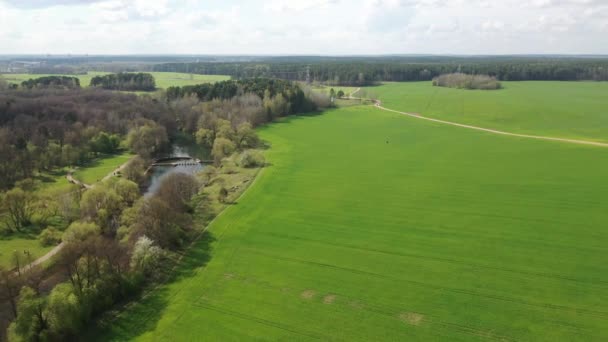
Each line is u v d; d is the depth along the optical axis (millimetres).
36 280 56000
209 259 66375
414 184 98750
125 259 61344
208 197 93875
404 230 74625
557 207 81500
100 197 80500
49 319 48844
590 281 57156
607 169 104250
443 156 123312
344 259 65375
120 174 111750
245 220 80562
